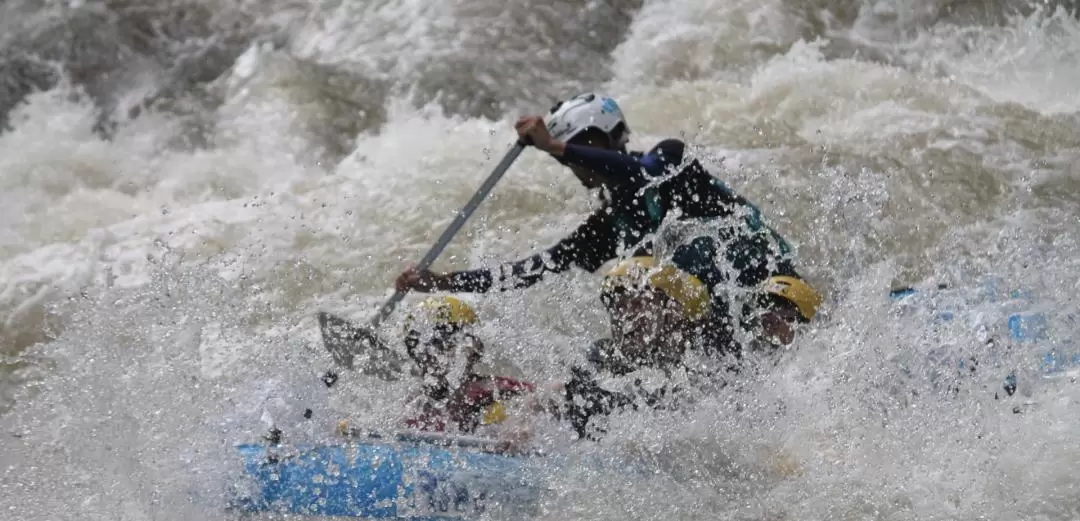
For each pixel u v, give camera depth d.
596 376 15.73
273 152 29.52
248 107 31.06
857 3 33.50
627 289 15.88
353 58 32.94
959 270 19.34
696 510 14.25
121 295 16.47
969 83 31.30
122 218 25.72
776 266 16.20
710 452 14.95
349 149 29.72
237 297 17.48
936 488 14.34
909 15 33.31
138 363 15.45
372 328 16.70
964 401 15.50
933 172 25.36
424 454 14.62
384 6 34.22
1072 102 29.80
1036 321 16.64
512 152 17.53
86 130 31.02
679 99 28.95
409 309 17.23
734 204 16.39
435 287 17.38
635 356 15.81
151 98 31.73
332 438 14.77
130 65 32.81
